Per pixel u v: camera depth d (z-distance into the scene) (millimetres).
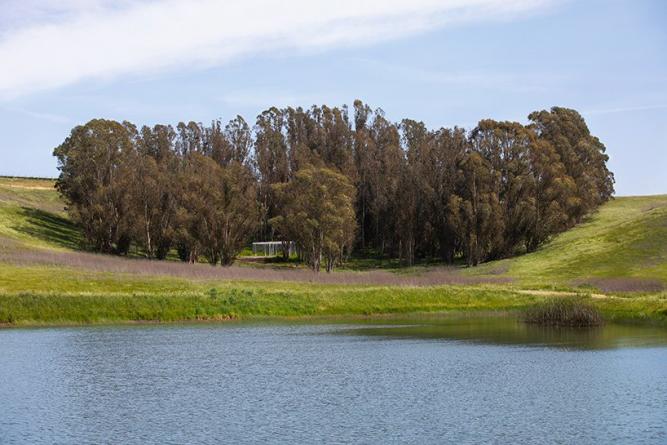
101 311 59844
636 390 32656
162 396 31984
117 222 123750
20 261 81812
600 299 67688
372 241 162500
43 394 32438
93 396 32031
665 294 68750
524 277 95312
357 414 28594
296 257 145375
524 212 121250
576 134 151500
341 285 77188
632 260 98812
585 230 131750
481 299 72250
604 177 159125
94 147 131000
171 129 168250
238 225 116562
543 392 32406
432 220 135125
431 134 164125
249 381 35250
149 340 49562
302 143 160875
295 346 47000
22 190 169375
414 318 64812
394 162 151125
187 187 117062
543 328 56844
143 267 82875
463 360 41250
